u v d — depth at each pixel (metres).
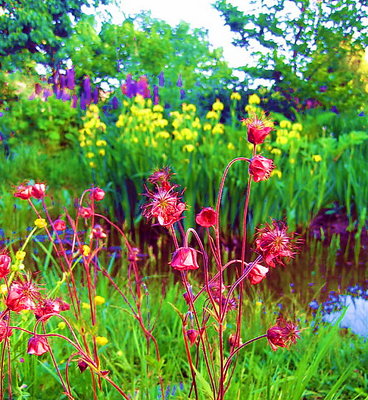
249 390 1.82
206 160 4.86
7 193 5.73
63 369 2.07
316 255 4.12
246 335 2.49
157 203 1.21
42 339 1.32
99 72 11.45
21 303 1.33
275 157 4.97
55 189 6.66
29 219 5.15
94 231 2.28
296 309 2.99
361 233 4.70
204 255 1.24
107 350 2.40
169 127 6.88
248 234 4.61
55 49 11.87
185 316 1.42
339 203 5.19
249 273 1.29
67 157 8.58
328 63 8.37
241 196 4.67
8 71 11.04
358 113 7.63
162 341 2.48
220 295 1.27
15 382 1.93
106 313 2.64
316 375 2.19
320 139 5.52
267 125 1.25
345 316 2.89
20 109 9.15
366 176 4.94
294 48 8.70
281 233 1.25
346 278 3.57
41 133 9.18
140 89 8.21
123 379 1.98
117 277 3.33
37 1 11.45
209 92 7.96
